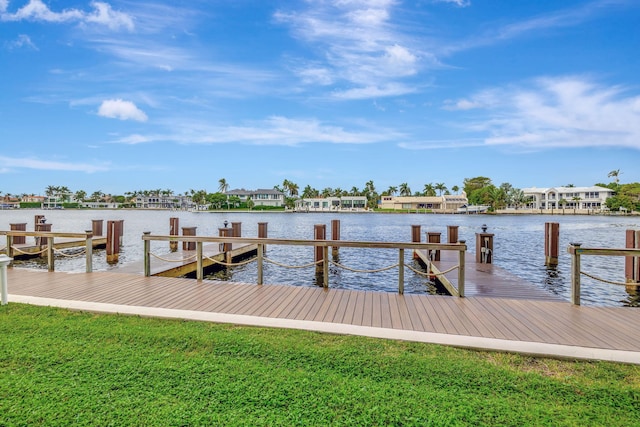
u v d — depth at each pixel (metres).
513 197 93.31
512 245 21.69
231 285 7.46
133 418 2.72
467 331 4.68
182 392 3.11
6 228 33.75
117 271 9.72
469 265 11.12
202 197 115.00
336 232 16.69
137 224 43.88
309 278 12.11
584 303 9.03
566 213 86.06
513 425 2.68
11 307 5.67
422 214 91.00
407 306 5.90
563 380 3.38
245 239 7.61
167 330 4.61
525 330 4.71
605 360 3.77
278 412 2.81
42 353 3.88
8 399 2.99
